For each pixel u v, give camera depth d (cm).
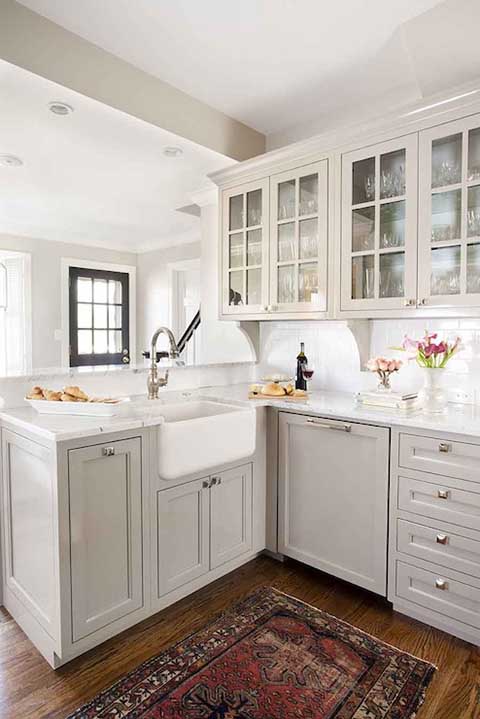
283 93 244
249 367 313
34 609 179
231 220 280
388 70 224
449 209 193
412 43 197
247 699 153
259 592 219
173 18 184
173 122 235
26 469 179
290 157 245
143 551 188
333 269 230
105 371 235
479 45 188
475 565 174
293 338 295
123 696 154
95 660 171
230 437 217
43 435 162
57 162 277
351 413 206
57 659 167
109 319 550
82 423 174
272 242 256
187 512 205
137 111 217
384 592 201
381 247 214
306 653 175
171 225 467
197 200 325
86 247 525
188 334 459
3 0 171
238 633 187
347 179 223
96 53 200
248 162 260
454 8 179
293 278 249
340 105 257
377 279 215
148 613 191
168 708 149
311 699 153
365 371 259
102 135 237
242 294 278
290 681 161
